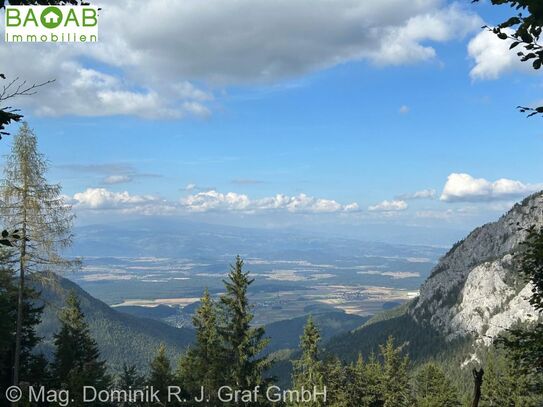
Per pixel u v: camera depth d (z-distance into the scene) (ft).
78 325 137.39
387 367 173.88
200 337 123.03
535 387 37.58
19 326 81.61
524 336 35.55
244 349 108.58
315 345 143.54
